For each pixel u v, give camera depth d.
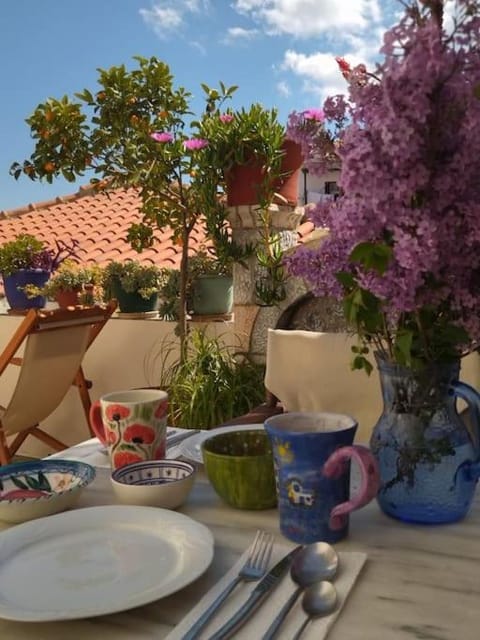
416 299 0.69
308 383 1.69
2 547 0.70
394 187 0.62
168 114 2.93
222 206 2.65
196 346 2.83
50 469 0.98
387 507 0.80
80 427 3.48
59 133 2.94
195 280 3.01
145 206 3.12
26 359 2.58
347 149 0.65
